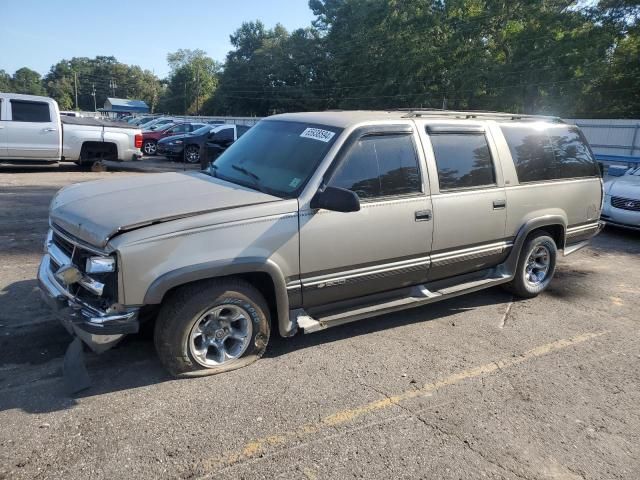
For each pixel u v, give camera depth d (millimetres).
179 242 3350
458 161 4758
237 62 80625
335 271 4047
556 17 30391
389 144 4297
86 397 3383
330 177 3936
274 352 4164
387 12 43438
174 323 3488
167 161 21078
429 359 4188
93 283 3318
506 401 3609
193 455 2873
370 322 4922
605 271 7082
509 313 5324
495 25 34719
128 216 3389
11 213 8727
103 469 2727
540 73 30672
